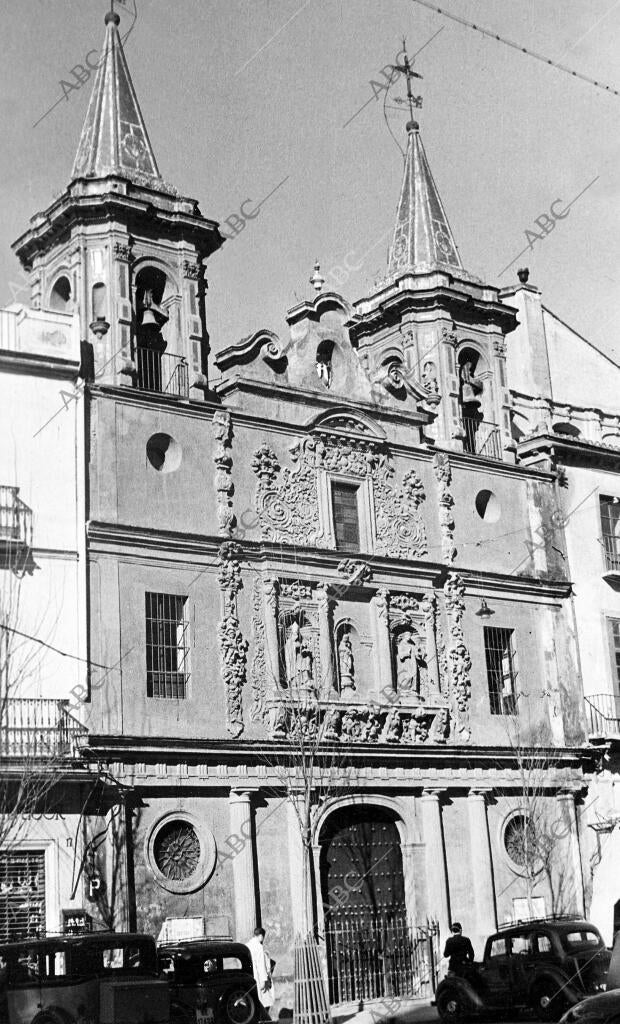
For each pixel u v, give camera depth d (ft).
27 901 105.50
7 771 99.50
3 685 98.32
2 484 113.39
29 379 116.47
